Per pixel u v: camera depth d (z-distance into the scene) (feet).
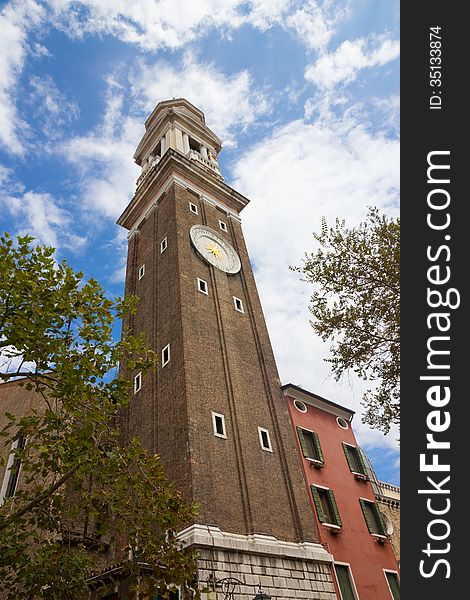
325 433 106.52
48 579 45.14
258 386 98.22
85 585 48.19
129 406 97.55
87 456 46.01
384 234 61.00
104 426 50.55
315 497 89.81
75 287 50.44
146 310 110.42
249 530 72.74
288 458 88.94
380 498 117.70
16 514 44.06
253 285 121.08
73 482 47.57
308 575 74.90
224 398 88.84
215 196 139.95
